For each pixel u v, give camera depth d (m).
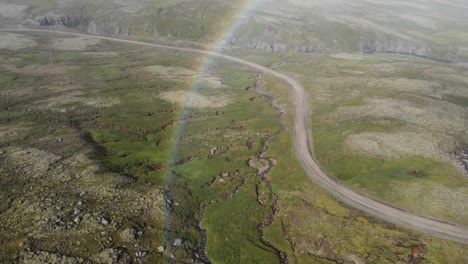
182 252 55.94
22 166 75.56
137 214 62.12
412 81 151.00
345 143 97.56
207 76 172.38
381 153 90.75
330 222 64.12
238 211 68.56
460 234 59.84
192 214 66.75
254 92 151.38
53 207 61.00
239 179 80.00
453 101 130.75
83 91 140.88
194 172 81.88
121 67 181.62
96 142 95.12
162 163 85.56
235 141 100.62
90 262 50.88
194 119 118.25
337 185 76.94
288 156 91.06
